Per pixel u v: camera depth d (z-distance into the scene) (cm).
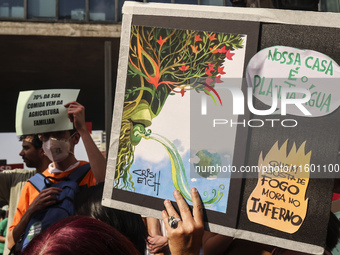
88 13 1599
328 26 147
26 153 275
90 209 170
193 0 1487
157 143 150
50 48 1628
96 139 1073
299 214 139
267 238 140
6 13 1569
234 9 151
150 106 152
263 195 142
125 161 151
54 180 242
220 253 163
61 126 250
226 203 143
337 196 217
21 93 256
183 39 153
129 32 156
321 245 137
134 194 149
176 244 136
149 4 156
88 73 1795
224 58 150
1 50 1631
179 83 151
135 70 155
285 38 148
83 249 80
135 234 170
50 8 1586
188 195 145
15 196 287
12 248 229
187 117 149
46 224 224
